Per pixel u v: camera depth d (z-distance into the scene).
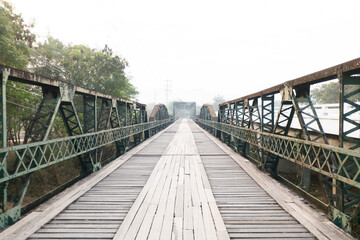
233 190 5.71
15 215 4.18
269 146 7.09
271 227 3.78
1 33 8.22
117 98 10.52
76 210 4.47
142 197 5.09
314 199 5.17
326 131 7.93
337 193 4.05
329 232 3.51
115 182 6.39
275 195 5.20
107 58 18.12
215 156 10.34
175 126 34.44
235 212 4.38
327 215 4.36
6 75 3.76
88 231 3.66
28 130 5.35
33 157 4.48
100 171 7.48
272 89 7.09
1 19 8.12
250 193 5.48
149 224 3.80
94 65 17.97
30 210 4.89
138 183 6.29
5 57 8.23
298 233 3.59
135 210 4.38
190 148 12.55
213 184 6.22
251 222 3.95
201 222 3.88
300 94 5.55
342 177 3.61
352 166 3.42
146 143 14.49
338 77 3.77
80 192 5.41
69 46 17.05
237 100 12.32
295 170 11.70
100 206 4.67
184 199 4.96
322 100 25.95
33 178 9.94
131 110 13.84
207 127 26.39
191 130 26.30
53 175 10.70
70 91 6.17
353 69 3.36
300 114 5.34
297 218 4.01
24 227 3.72
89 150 7.12
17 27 10.16
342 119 3.71
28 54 10.41
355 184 3.26
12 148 3.87
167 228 3.67
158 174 7.12
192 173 7.23
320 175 4.40
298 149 5.16
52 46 14.55
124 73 19.92
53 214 4.18
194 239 3.35
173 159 9.49
